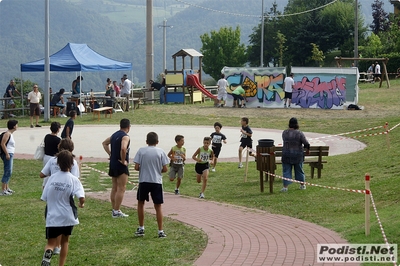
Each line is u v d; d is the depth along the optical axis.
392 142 21.33
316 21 82.56
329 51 86.38
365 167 16.98
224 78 38.19
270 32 85.81
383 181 14.31
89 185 16.66
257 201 14.09
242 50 87.81
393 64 57.00
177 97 41.44
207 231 11.05
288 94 36.44
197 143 24.25
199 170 14.96
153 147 10.82
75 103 35.09
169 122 32.09
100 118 33.66
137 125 31.06
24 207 13.80
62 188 8.70
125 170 12.50
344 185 14.88
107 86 37.47
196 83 41.28
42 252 10.05
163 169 10.80
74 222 8.73
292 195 14.49
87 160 20.61
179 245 10.16
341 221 11.23
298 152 14.89
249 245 9.80
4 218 12.59
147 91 44.25
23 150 22.83
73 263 9.30
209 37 89.00
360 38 81.62
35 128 29.81
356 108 34.50
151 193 10.76
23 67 35.31
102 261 9.35
